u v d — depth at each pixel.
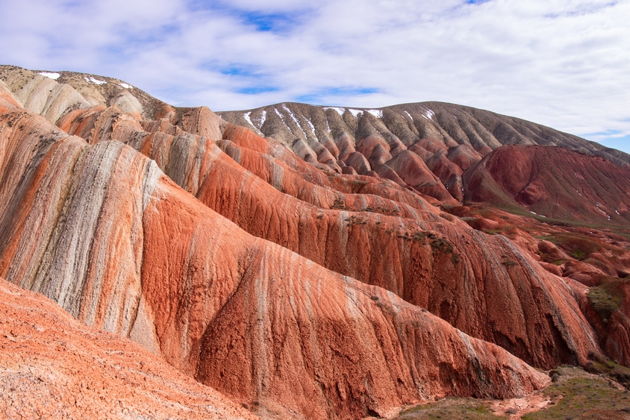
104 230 30.34
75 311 27.45
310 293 30.62
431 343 30.88
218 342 27.55
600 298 43.06
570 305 41.81
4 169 40.94
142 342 27.55
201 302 29.94
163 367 21.73
